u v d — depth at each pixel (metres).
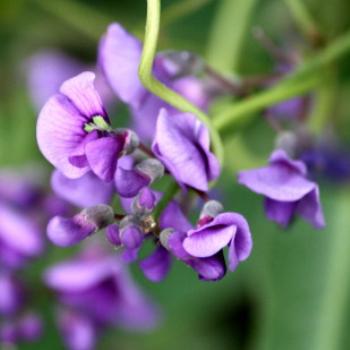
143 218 0.23
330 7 0.31
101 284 0.31
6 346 0.32
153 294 0.33
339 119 0.33
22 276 0.31
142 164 0.24
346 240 0.31
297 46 0.31
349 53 0.29
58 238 0.23
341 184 0.31
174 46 0.33
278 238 0.31
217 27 0.33
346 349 0.30
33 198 0.33
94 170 0.23
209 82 0.28
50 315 0.32
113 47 0.25
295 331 0.31
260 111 0.28
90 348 0.31
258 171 0.25
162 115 0.24
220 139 0.26
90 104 0.23
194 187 0.24
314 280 0.31
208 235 0.23
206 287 0.33
